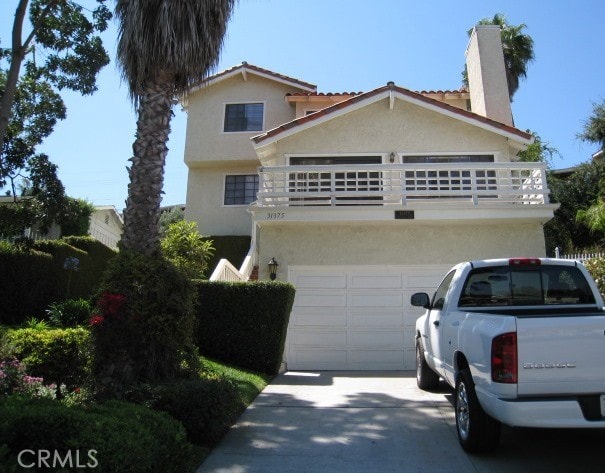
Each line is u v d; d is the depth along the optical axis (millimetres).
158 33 7973
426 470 4996
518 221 13078
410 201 13070
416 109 15578
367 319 13070
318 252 13320
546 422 4320
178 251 15688
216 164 21656
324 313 13109
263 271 13289
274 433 6262
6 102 11422
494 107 17219
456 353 5809
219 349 10711
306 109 20219
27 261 12000
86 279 14719
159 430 4570
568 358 4426
